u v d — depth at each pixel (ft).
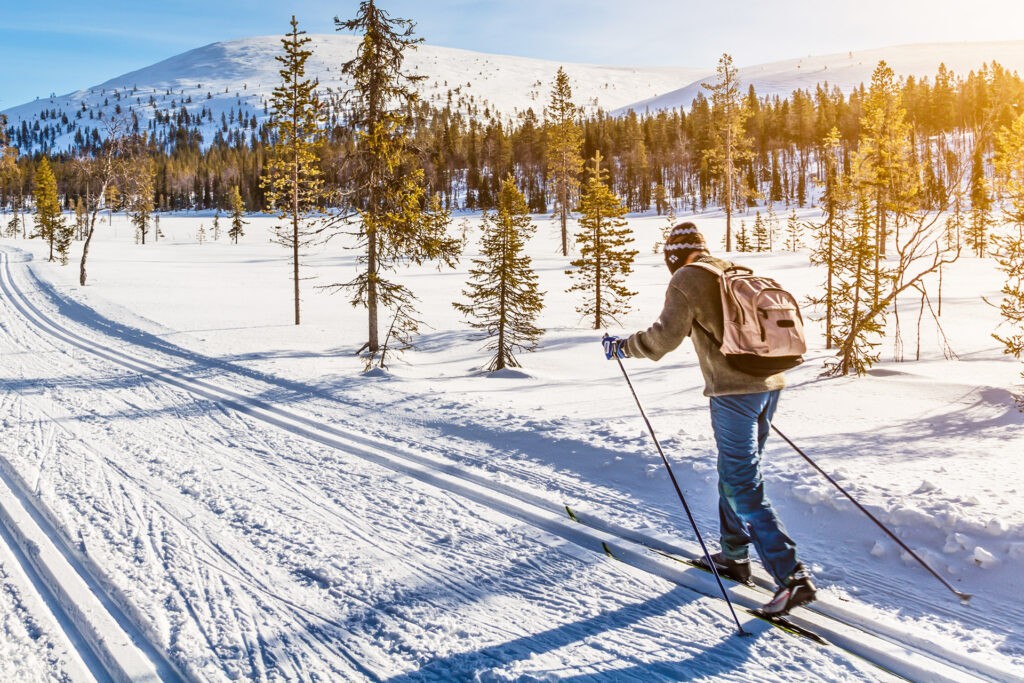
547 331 73.15
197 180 524.11
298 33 73.67
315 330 67.05
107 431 23.27
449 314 83.56
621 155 426.10
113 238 306.55
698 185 429.38
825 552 12.28
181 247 242.78
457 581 11.80
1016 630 9.37
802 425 23.29
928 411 26.27
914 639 9.27
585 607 10.74
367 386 29.71
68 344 49.16
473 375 48.52
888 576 11.21
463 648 9.67
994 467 15.85
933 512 12.29
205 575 12.09
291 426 23.65
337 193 56.75
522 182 404.57
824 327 80.53
